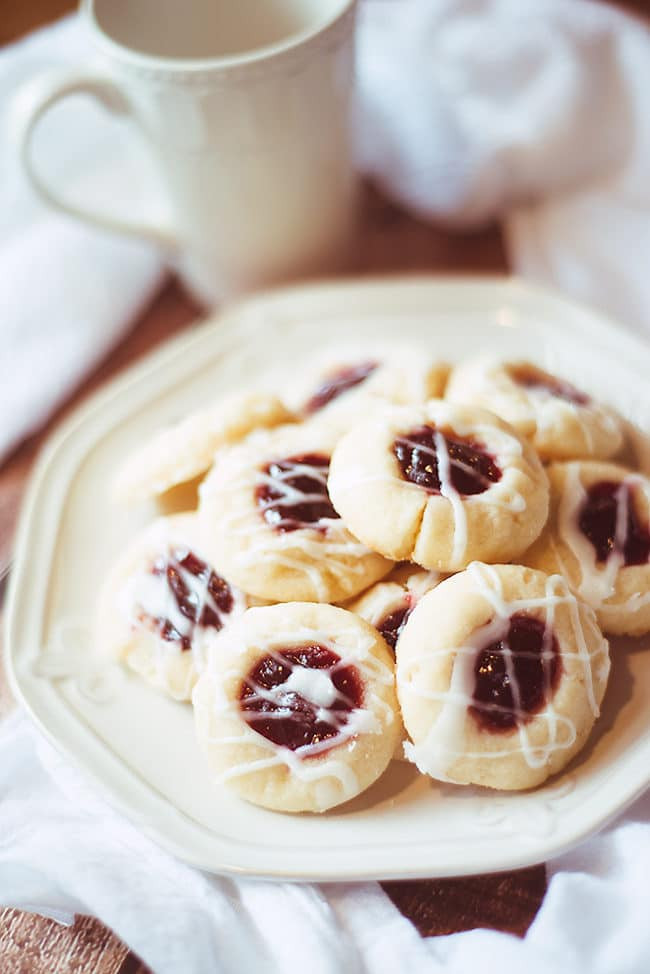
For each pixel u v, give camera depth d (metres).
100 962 0.35
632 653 0.37
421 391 0.41
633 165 0.48
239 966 0.34
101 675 0.38
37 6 0.56
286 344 0.47
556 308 0.46
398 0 0.49
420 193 0.50
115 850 0.35
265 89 0.42
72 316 0.48
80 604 0.40
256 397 0.41
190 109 0.42
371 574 0.38
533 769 0.34
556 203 0.50
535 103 0.48
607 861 0.35
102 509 0.43
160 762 0.36
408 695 0.35
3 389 0.47
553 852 0.33
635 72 0.47
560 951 0.33
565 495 0.39
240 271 0.48
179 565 0.39
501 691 0.35
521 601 0.35
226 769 0.35
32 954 0.35
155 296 0.51
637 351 0.44
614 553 0.38
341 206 0.47
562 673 0.35
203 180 0.44
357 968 0.34
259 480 0.39
